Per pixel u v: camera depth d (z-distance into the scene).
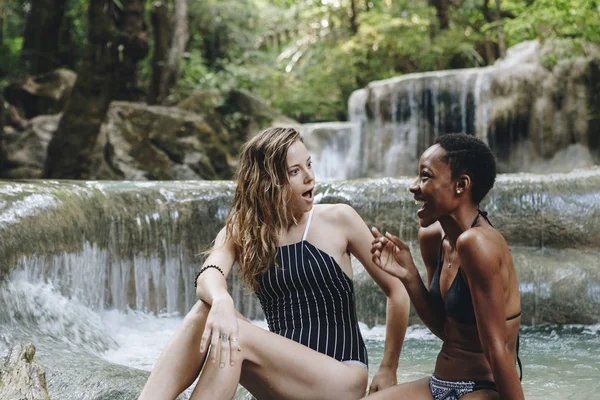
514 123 10.62
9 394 2.67
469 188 2.35
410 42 15.85
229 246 2.64
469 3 16.25
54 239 4.76
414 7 16.75
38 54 16.19
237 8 20.70
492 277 2.17
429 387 2.44
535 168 10.41
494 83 10.76
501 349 2.16
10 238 4.35
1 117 12.09
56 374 3.23
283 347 2.41
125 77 10.82
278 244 2.60
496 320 2.17
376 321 5.36
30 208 4.67
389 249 2.47
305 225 2.65
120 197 5.66
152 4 16.03
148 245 5.75
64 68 17.36
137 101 14.95
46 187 5.12
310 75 18.31
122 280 5.57
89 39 10.60
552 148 10.36
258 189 2.59
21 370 2.80
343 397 2.45
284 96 18.06
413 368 3.82
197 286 2.50
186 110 13.90
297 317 2.57
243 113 14.48
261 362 2.40
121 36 10.51
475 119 11.02
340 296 2.59
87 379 3.18
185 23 16.27
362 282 5.42
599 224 5.60
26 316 4.22
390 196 5.89
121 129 11.77
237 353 2.34
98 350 4.47
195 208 5.96
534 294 5.34
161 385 2.37
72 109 10.62
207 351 2.43
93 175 11.17
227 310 2.33
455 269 2.39
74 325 4.50
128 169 11.50
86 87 10.62
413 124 11.66
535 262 5.50
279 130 2.63
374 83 12.18
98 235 5.37
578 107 10.25
